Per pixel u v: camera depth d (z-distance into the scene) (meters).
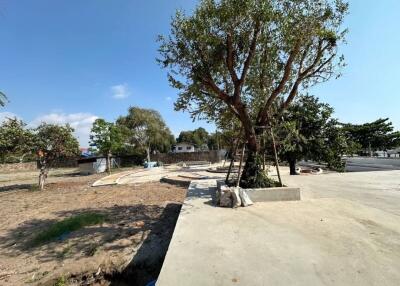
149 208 8.08
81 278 4.29
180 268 2.84
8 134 13.83
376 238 3.53
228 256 3.10
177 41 6.70
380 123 29.62
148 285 3.77
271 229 4.01
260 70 7.26
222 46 6.36
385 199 6.07
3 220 7.98
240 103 6.54
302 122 11.77
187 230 4.09
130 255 4.66
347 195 6.59
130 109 37.72
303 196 6.48
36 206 9.78
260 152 7.19
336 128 12.01
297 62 7.18
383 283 2.41
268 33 6.39
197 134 65.62
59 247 5.25
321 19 6.45
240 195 5.70
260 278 2.57
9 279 4.24
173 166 29.39
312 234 3.74
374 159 22.25
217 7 6.13
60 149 14.99
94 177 20.98
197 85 6.77
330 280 2.49
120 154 36.53
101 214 7.38
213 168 20.64
